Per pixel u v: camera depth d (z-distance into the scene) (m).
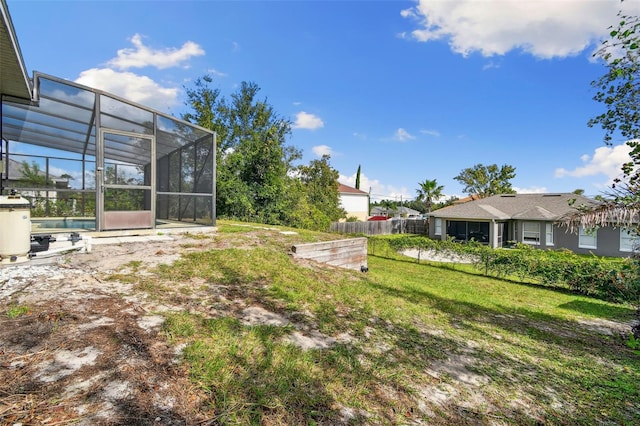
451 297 6.22
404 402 2.15
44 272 3.48
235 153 16.55
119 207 6.31
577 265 8.59
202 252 5.17
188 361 2.05
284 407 1.81
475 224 18.89
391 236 22.69
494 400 2.39
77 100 5.82
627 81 4.14
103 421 1.44
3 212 3.70
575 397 2.62
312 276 5.09
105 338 2.18
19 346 1.98
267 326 2.89
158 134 7.02
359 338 3.06
